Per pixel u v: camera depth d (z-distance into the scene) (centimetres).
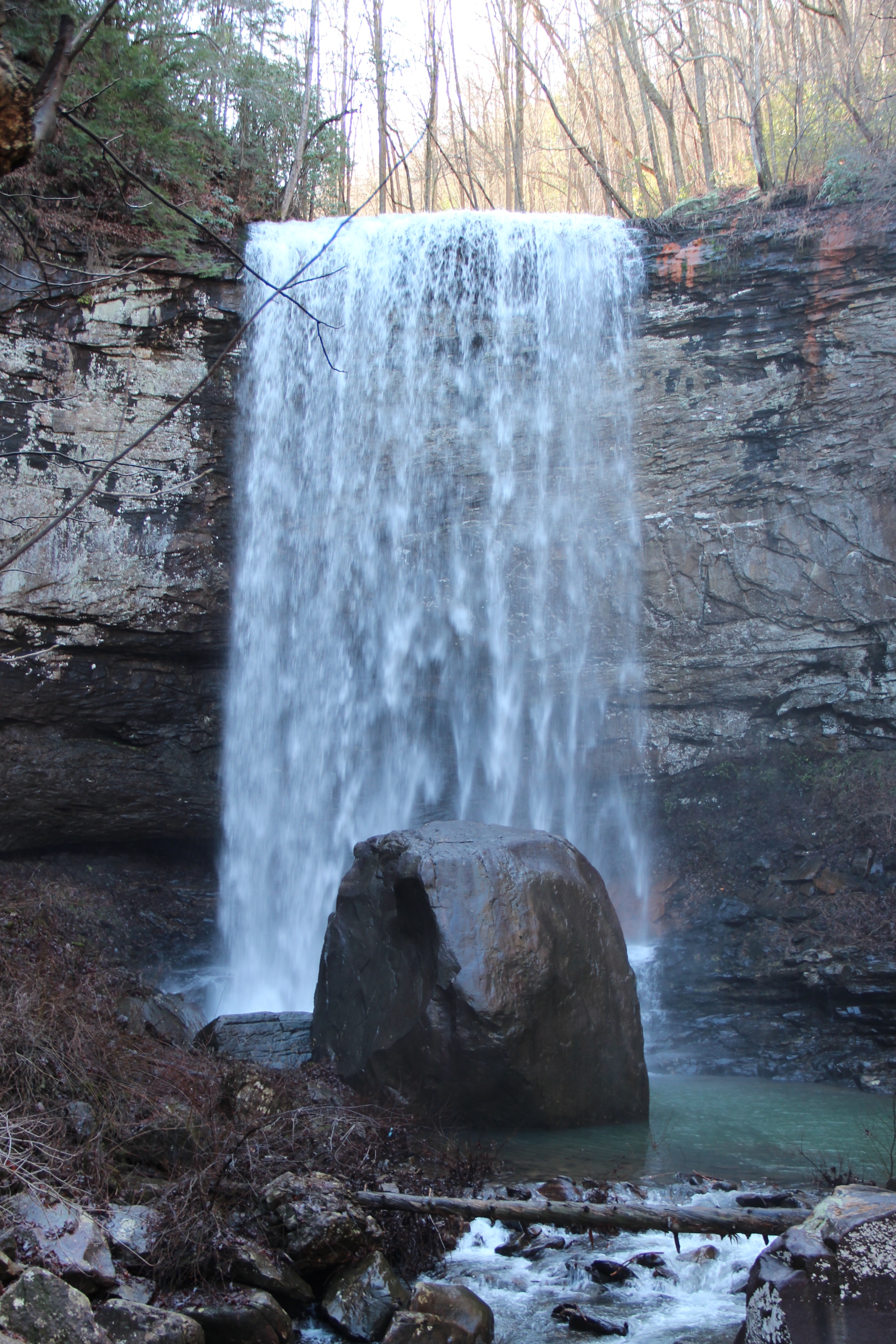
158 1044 702
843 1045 1024
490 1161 619
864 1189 372
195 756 1410
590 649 1450
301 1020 884
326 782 1469
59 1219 427
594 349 1405
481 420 1433
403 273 1429
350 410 1423
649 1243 527
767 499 1371
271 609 1403
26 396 1220
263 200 1583
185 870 1453
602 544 1431
